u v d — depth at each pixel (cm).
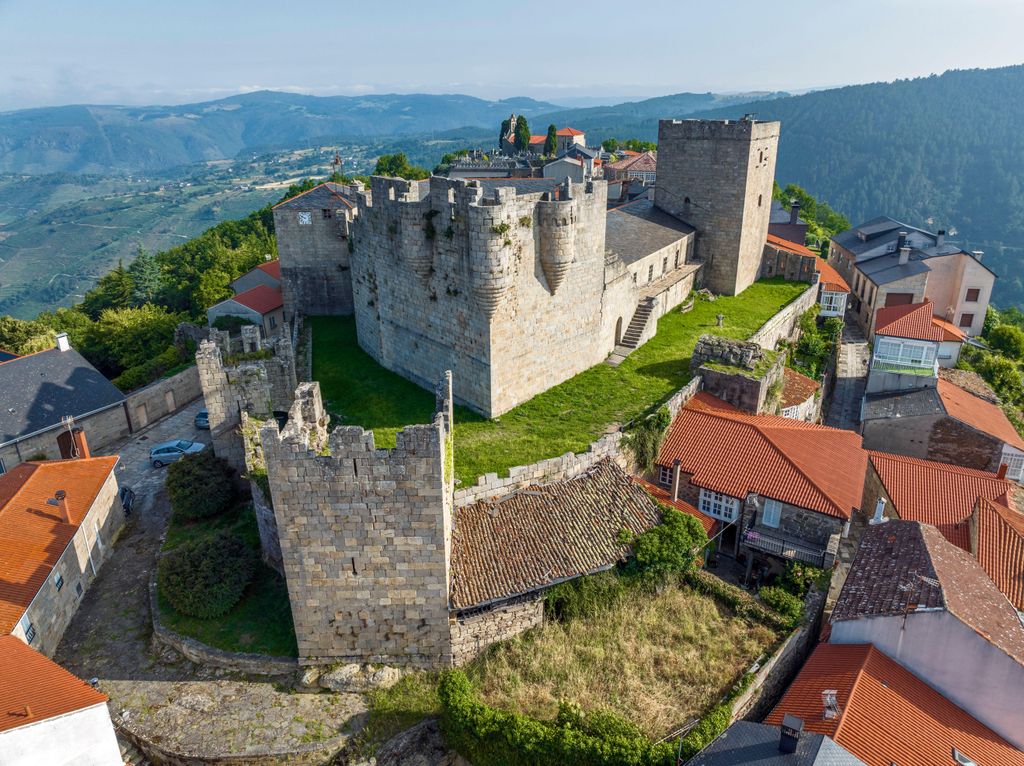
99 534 3678
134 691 2766
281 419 3944
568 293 4369
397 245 4450
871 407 5309
